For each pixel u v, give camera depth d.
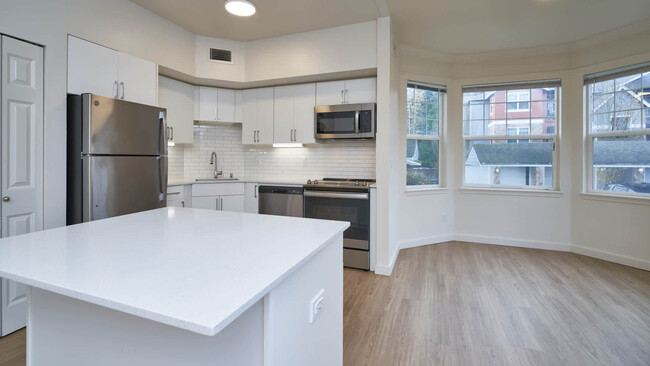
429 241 4.29
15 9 2.07
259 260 1.00
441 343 1.99
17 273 0.88
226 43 3.79
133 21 2.92
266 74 3.77
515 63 4.09
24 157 2.14
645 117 3.35
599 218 3.67
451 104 4.36
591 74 3.72
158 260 0.99
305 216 3.63
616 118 3.56
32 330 1.19
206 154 4.34
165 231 1.39
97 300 0.74
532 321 2.24
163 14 3.16
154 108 2.80
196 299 0.72
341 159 4.13
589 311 2.38
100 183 2.40
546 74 3.97
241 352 0.92
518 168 4.22
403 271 3.29
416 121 4.25
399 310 2.43
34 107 2.19
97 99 2.38
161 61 3.21
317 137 3.74
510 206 4.20
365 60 3.33
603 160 3.69
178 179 4.09
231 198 3.92
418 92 4.26
